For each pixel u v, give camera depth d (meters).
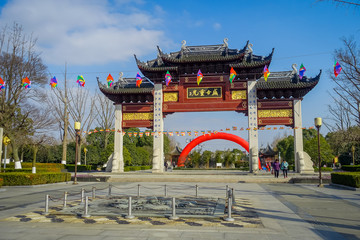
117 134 38.47
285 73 37.41
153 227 9.67
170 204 14.29
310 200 15.95
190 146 45.25
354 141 41.81
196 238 8.37
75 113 57.38
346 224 10.17
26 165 44.59
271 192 19.88
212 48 38.12
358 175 21.16
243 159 70.19
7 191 20.69
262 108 36.53
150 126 38.38
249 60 37.34
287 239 8.27
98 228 9.53
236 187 23.42
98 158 64.25
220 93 37.53
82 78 30.23
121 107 38.97
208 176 32.22
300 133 35.69
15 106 40.31
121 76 40.28
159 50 37.31
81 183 27.77
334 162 74.94
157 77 38.44
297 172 35.28
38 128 43.12
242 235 8.70
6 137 40.59
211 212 12.09
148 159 70.12
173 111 37.91
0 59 39.25
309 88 36.09
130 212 11.20
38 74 41.78
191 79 38.09
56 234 8.77
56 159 63.12
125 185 25.52
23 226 9.83
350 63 33.66
